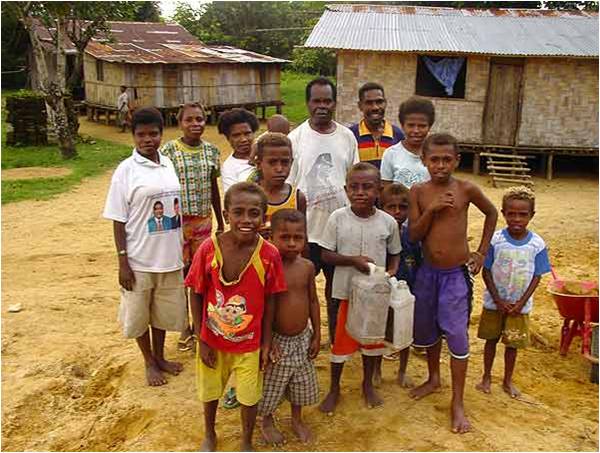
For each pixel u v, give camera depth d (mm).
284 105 27156
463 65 15164
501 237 4391
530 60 14469
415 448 3732
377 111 4801
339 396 4301
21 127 18078
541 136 14797
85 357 5164
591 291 5035
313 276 3781
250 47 36656
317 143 4629
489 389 4473
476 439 3826
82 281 7141
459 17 16547
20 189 12289
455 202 3979
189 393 4438
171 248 4492
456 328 3979
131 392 4469
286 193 4141
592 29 15672
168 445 3801
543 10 17656
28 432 4184
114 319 5977
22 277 7258
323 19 16156
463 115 14953
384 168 4648
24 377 4785
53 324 5797
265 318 3646
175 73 22734
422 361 4930
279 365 3705
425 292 4105
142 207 4355
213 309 3570
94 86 24359
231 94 24062
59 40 16625
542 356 5266
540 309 6355
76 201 11461
